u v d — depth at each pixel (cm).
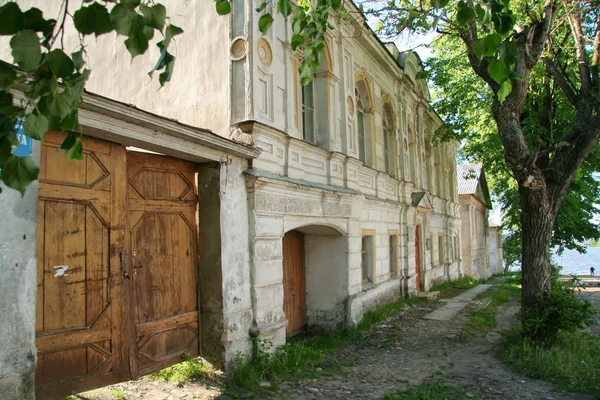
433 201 2009
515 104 889
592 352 804
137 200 582
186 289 647
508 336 909
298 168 860
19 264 404
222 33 773
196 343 657
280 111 813
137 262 574
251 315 712
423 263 1747
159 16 179
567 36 1095
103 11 165
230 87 747
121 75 880
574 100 991
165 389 574
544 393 634
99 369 497
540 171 890
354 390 645
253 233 718
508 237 3509
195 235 672
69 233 476
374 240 1235
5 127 162
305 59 418
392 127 1483
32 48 150
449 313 1277
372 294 1184
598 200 2311
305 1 744
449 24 848
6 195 398
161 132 548
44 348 445
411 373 734
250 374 643
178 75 805
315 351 811
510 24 228
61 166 470
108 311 511
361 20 1099
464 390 649
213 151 647
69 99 167
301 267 1030
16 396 393
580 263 10844
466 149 1717
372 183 1248
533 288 888
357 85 1227
